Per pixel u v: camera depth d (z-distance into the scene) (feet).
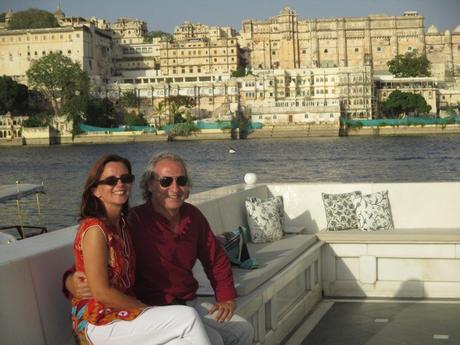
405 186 43.47
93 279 18.72
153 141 585.22
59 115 615.16
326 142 497.05
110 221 19.95
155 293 22.29
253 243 38.83
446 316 35.01
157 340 18.72
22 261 19.77
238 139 578.66
